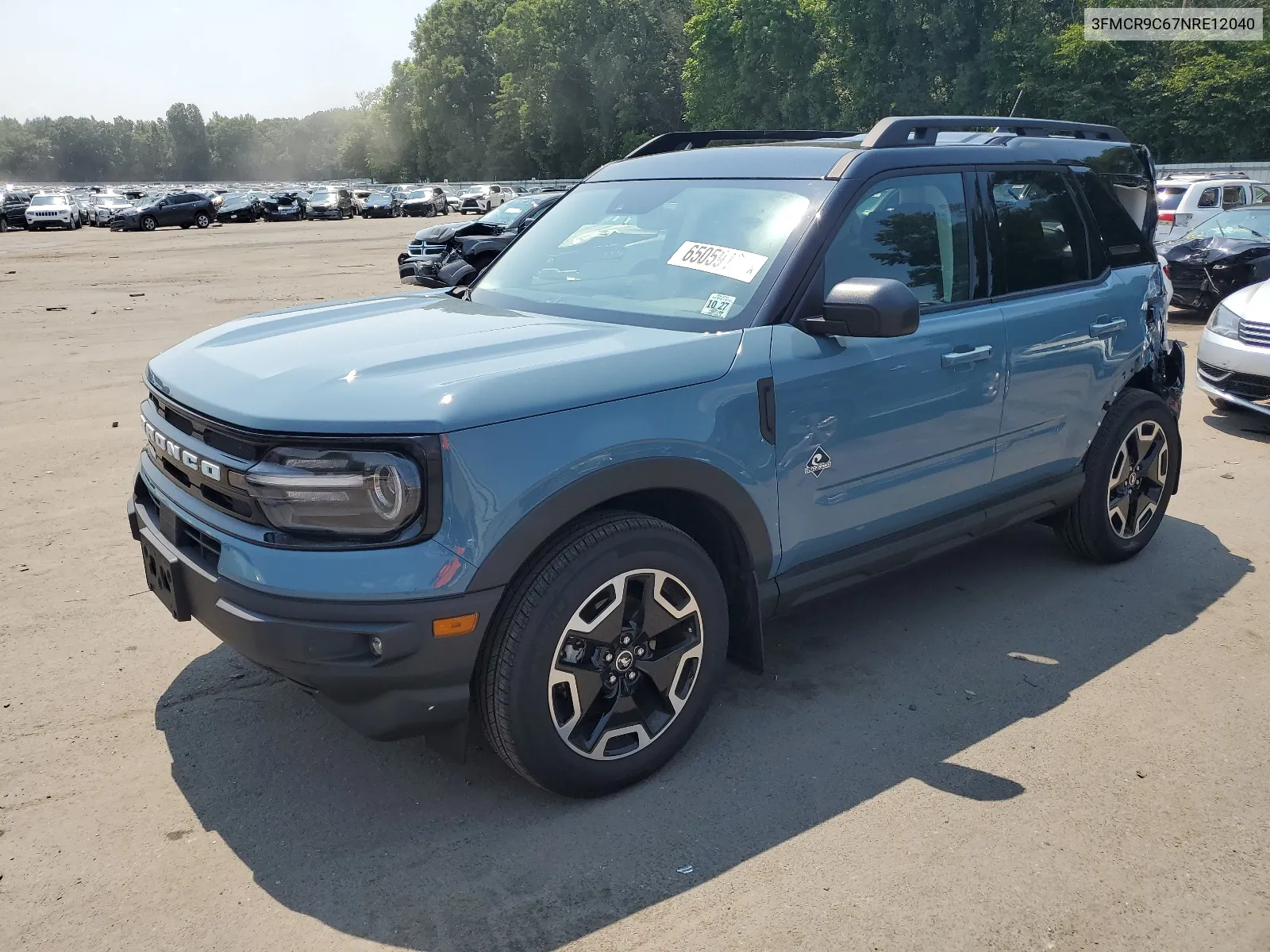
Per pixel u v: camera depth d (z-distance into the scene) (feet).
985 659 12.30
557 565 8.64
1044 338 12.80
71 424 24.26
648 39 236.43
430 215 176.96
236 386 8.76
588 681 9.05
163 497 9.39
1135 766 10.02
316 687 8.25
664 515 10.27
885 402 10.92
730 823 9.09
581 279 11.68
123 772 9.91
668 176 12.52
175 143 627.05
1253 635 12.98
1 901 8.07
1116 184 14.74
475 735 9.10
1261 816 9.20
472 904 8.07
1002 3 128.16
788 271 10.32
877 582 14.78
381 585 7.93
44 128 626.64
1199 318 41.19
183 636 12.90
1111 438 14.30
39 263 79.77
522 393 8.41
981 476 12.54
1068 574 14.99
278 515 8.13
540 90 258.57
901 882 8.30
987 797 9.47
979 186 12.39
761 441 9.86
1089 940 7.67
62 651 12.46
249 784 9.73
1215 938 7.71
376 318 11.01
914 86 134.82
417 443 7.91
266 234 122.42
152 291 56.70
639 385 9.02
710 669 9.96
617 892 8.20
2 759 10.10
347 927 7.81
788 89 166.20
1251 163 107.86
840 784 9.71
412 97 360.07
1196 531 16.83
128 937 7.70
